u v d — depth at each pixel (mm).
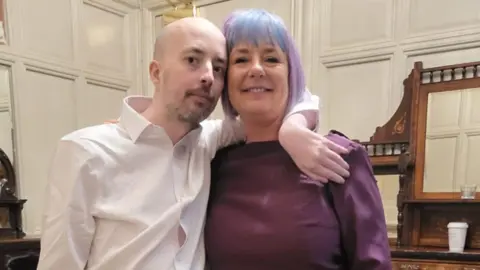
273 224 1007
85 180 1037
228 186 1127
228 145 1233
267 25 1089
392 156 2580
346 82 2775
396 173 2588
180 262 1070
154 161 1120
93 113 3264
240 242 1026
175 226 1071
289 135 1053
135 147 1107
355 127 2746
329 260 991
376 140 2611
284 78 1114
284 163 1088
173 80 1071
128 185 1088
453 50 2455
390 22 2633
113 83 3414
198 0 3330
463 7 2424
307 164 1026
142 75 3602
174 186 1119
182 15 1800
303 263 974
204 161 1173
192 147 1183
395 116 2576
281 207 1020
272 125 1159
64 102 3053
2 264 2184
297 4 2902
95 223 1069
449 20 2461
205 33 1087
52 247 1024
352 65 2756
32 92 2848
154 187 1088
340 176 1016
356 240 976
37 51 2881
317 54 2855
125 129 1132
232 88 1128
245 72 1093
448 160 2436
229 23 1138
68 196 1021
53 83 2986
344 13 2777
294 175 1060
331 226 998
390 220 2604
